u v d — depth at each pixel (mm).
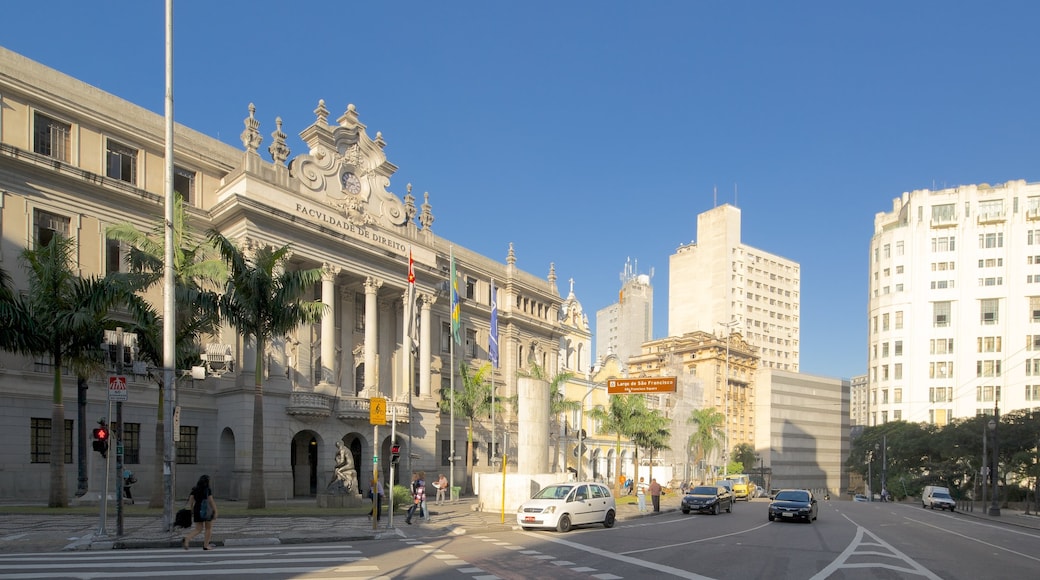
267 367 41188
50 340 27312
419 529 24531
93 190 37531
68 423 35531
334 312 46594
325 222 45344
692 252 159750
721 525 29703
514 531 25047
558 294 73875
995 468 48219
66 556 16219
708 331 152750
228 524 24375
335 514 29234
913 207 117562
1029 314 107312
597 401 81125
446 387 56625
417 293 51375
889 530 29094
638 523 30406
